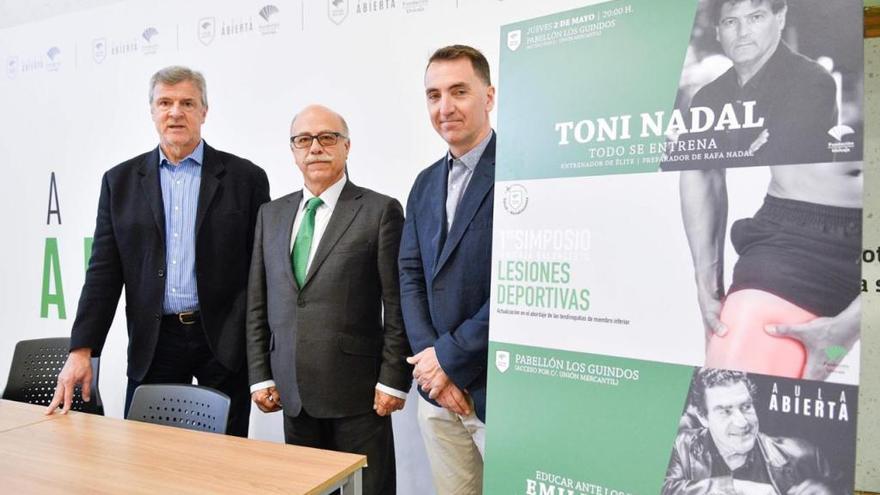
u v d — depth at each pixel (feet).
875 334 8.20
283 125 8.45
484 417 6.77
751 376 4.33
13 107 10.67
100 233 8.72
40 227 10.54
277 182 8.46
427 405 7.16
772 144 4.25
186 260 8.54
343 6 8.03
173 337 8.60
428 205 7.30
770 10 4.26
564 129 5.22
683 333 4.62
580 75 5.13
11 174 10.73
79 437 5.61
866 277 8.19
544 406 5.33
